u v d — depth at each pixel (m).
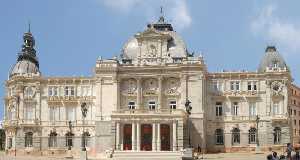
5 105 170.38
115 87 156.12
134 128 144.62
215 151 154.88
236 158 124.50
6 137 167.12
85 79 163.25
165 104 155.62
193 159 112.81
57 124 162.62
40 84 164.75
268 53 160.50
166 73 155.12
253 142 154.62
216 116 157.38
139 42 159.38
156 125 144.38
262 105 155.88
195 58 154.25
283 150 148.25
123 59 161.25
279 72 154.88
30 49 174.00
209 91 158.12
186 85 153.38
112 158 133.00
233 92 157.38
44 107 164.00
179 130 143.75
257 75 156.75
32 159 126.12
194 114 151.88
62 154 159.50
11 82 167.00
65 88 164.25
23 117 163.62
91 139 161.00
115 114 145.62
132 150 143.00
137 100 156.25
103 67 156.62
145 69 155.88
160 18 168.12
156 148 143.50
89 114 162.12
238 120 156.12
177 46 159.88
